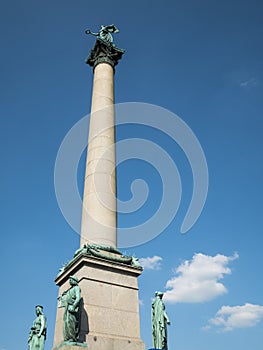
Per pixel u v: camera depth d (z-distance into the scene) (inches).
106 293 902.4
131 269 960.3
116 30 1428.4
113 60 1360.7
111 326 868.0
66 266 965.8
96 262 924.6
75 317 800.9
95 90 1259.8
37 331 919.0
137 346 868.6
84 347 786.8
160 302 956.6
